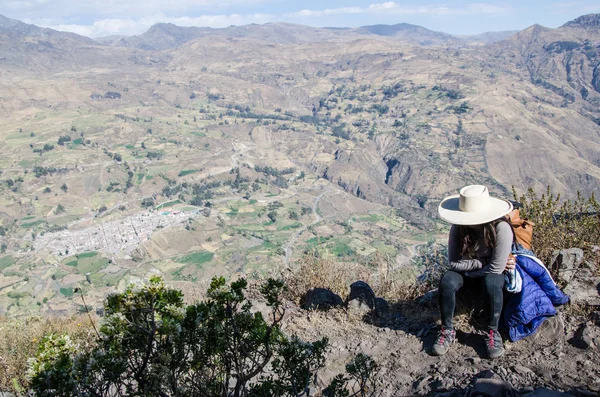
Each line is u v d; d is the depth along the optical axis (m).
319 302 5.34
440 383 3.35
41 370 2.32
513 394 2.91
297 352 2.81
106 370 2.45
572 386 3.07
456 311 4.21
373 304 5.03
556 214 5.77
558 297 3.87
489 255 3.75
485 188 3.79
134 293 2.53
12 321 5.96
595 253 4.77
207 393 2.66
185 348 2.83
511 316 3.78
